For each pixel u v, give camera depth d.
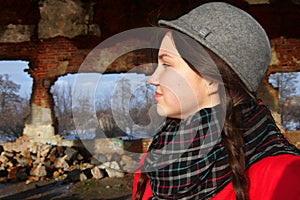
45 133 8.96
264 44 0.73
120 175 7.73
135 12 9.09
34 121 8.98
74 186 7.19
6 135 12.02
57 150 8.53
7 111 12.29
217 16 0.71
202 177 0.72
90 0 9.07
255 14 9.16
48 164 8.12
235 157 0.70
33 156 8.42
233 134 0.71
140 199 0.94
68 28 9.11
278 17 9.20
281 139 0.74
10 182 7.62
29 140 8.95
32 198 6.45
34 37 9.15
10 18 9.06
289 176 0.66
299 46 9.21
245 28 0.71
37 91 9.11
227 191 0.72
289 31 9.20
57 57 9.16
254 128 0.74
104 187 7.05
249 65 0.70
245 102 0.75
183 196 0.74
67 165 8.14
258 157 0.71
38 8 9.08
